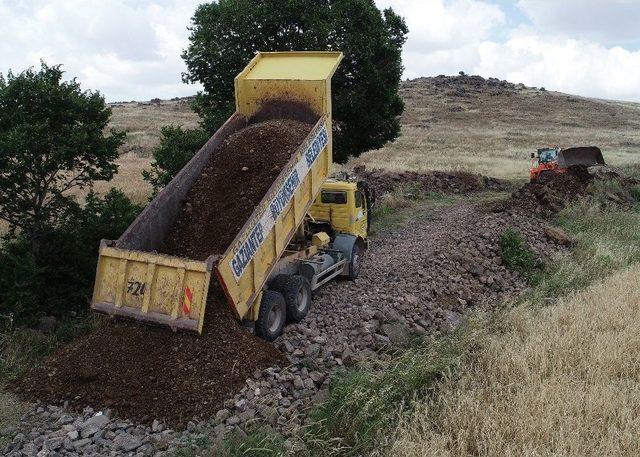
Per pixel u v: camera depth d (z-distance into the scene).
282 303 9.48
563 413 6.74
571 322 9.82
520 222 17.77
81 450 6.56
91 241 10.87
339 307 10.89
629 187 25.75
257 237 8.77
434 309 11.35
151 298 7.93
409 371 7.79
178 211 9.83
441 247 14.67
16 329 9.18
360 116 17.91
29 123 10.10
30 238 10.72
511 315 10.27
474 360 8.55
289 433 6.85
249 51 16.89
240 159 10.48
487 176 32.00
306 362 8.45
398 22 18.75
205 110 17.55
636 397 7.12
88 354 8.02
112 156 11.20
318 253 11.71
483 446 6.31
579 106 94.81
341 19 16.50
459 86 116.56
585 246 16.28
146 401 7.31
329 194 12.92
